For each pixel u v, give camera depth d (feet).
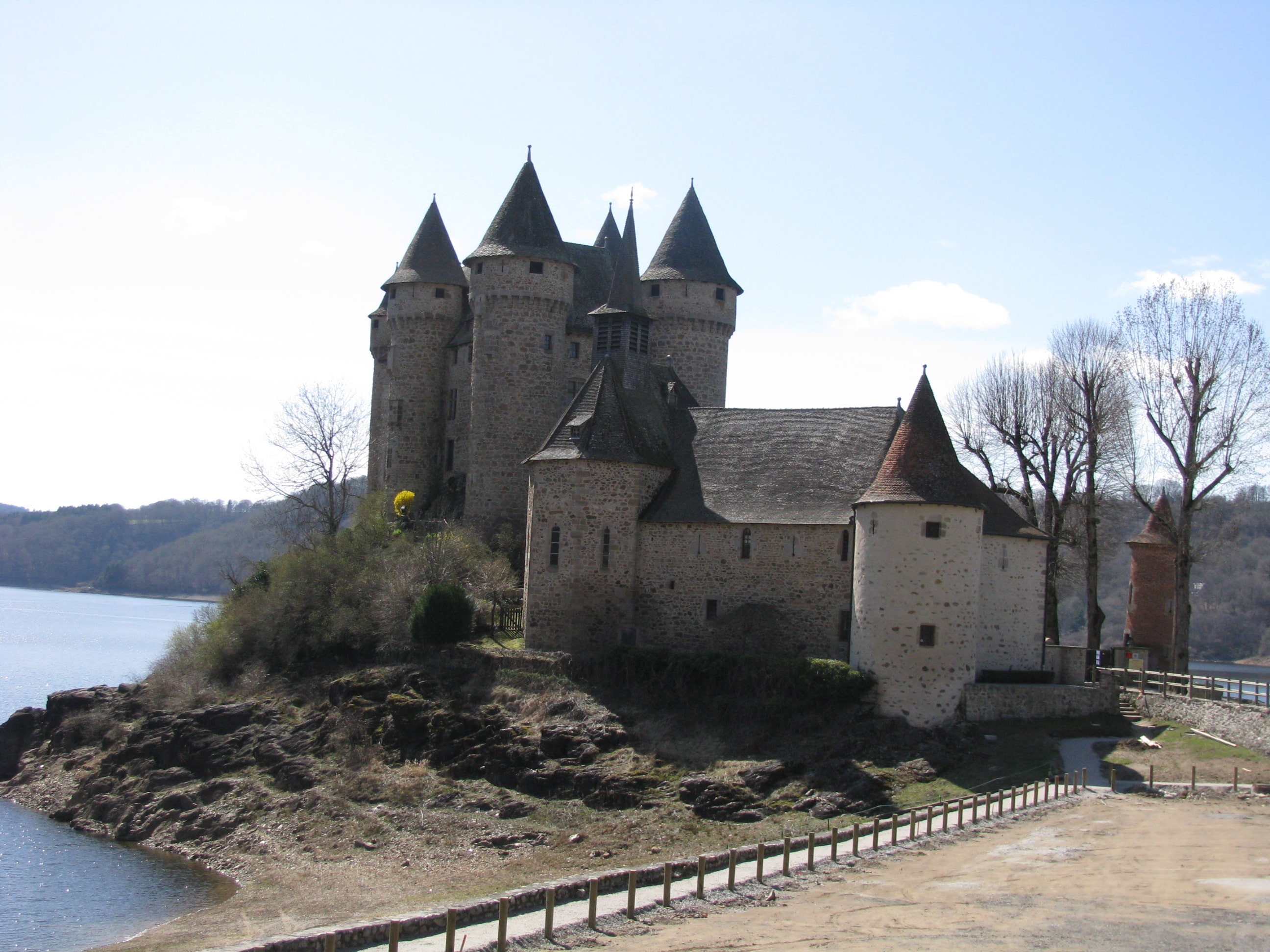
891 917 69.00
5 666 338.13
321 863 118.21
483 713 146.51
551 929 66.54
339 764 144.36
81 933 100.12
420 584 177.27
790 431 164.04
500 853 113.29
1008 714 132.26
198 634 205.26
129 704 182.39
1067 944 62.80
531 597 160.45
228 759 153.79
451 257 236.02
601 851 109.40
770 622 149.07
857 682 131.34
